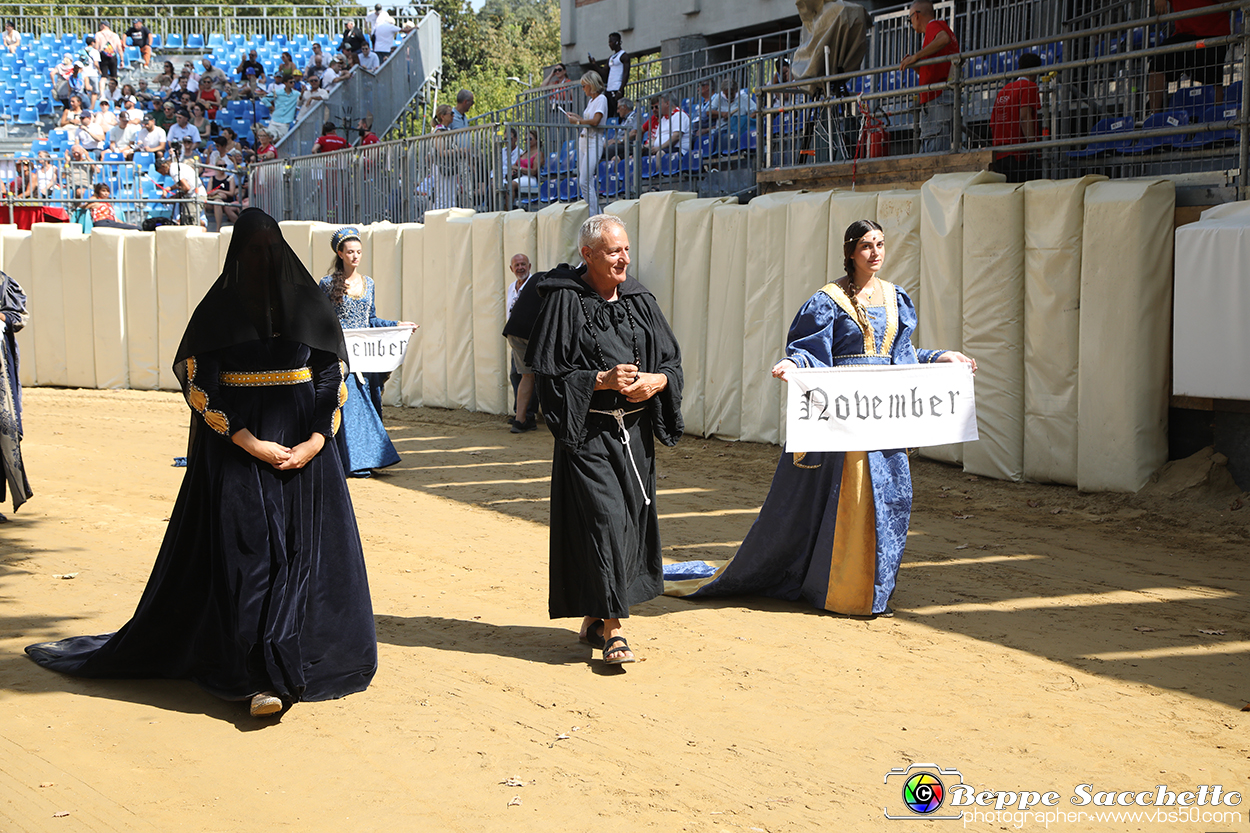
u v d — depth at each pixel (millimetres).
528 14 93188
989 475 8867
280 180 18750
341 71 25266
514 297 12172
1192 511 7480
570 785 3664
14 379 7820
